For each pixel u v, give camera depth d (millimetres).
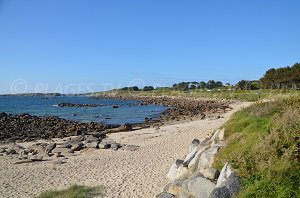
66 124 43500
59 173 18141
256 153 9984
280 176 8375
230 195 8570
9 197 14289
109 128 39125
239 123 14719
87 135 31766
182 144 24266
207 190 9812
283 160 9000
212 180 10586
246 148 11023
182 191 10516
